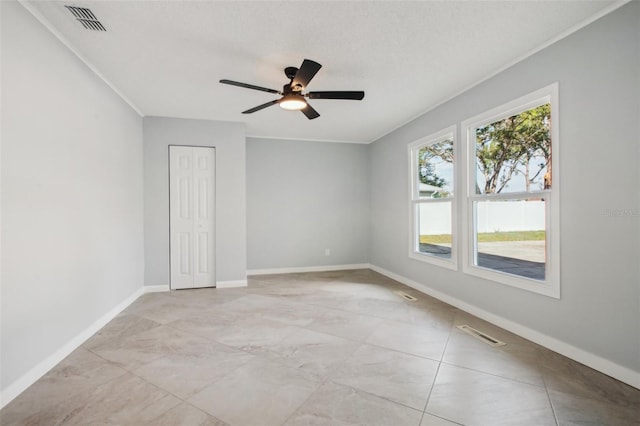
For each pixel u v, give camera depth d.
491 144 3.13
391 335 2.79
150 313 3.39
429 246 4.23
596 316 2.16
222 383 2.01
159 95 3.53
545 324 2.53
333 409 1.75
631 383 1.96
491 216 3.13
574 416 1.68
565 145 2.35
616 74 2.03
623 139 2.00
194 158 4.44
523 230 2.75
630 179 1.97
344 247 6.04
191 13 2.08
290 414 1.71
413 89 3.39
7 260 1.82
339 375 2.11
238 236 4.61
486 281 3.15
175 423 1.63
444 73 3.01
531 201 2.67
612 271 2.07
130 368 2.20
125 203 3.60
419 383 2.01
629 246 1.98
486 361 2.30
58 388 1.95
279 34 2.34
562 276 2.38
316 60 2.75
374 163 5.85
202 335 2.80
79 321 2.58
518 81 2.73
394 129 5.05
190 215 4.44
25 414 1.70
